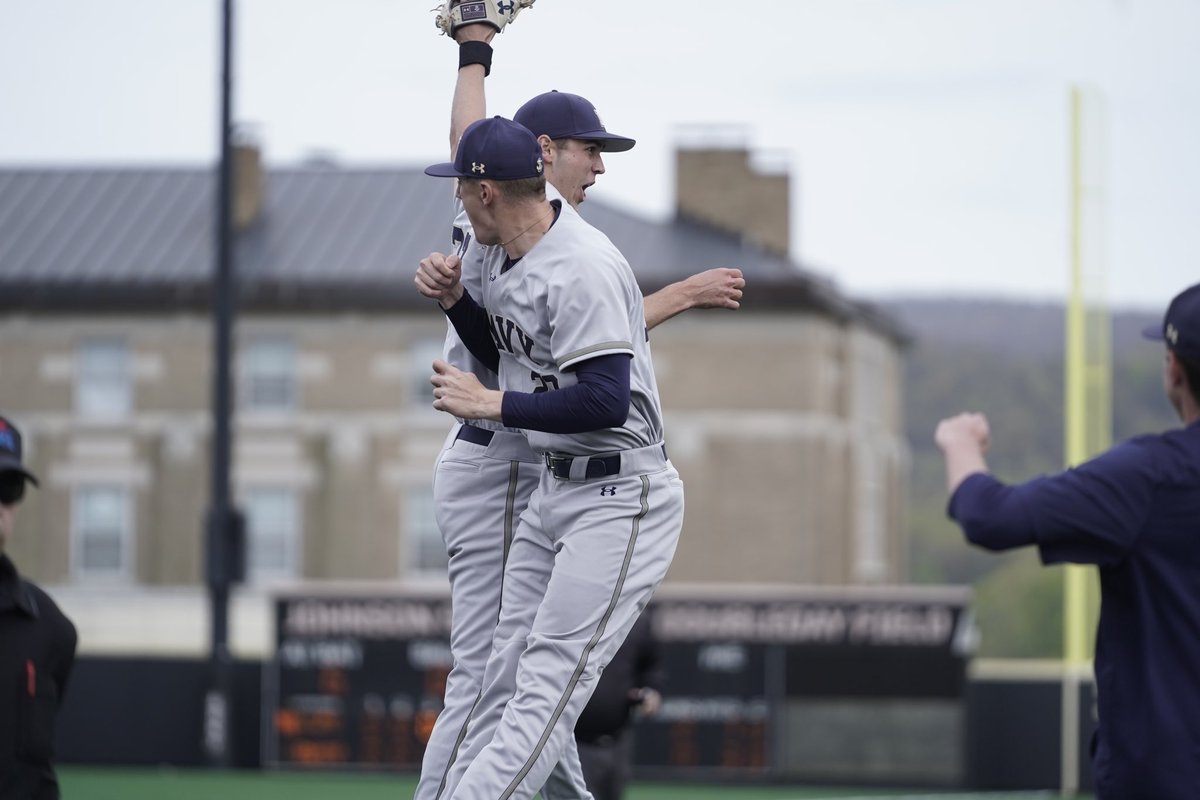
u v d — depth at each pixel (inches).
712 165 5039.4
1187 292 582.2
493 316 676.1
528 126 734.5
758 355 4729.3
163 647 4771.2
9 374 4985.2
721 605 2206.0
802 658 2193.7
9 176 5359.3
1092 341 2143.2
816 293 4680.1
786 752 2186.3
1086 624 2149.4
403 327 4867.1
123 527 4940.9
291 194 5255.9
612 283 643.5
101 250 5064.0
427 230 5073.8
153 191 5285.4
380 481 4854.8
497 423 735.1
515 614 701.3
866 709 2180.1
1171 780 559.8
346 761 2255.2
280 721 2271.2
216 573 2251.5
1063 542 565.3
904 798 2126.0
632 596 673.6
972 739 2162.9
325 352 4889.3
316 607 2277.3
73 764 2316.7
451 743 721.6
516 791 652.1
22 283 4945.9
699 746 2198.6
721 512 4726.9
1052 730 2158.0
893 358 5940.0
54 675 692.1
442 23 765.9
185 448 4921.3
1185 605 563.2
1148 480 563.8
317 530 4881.9
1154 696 563.8
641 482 675.4
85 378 4987.7
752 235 4990.2
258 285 4869.6
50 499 4953.3
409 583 4845.0
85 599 4911.4
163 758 2303.2
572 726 669.3
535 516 698.2
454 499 741.3
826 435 4884.4
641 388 667.4
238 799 1974.7
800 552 4694.9
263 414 4906.5
